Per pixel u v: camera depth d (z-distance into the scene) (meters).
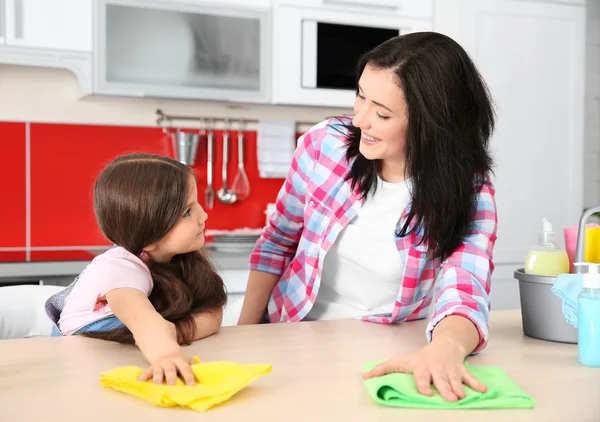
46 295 1.44
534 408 0.76
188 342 1.07
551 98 3.13
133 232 1.12
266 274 1.53
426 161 1.14
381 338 1.13
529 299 1.15
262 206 3.20
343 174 1.34
